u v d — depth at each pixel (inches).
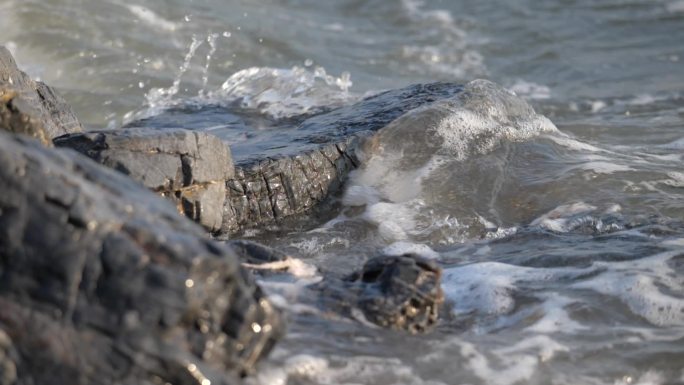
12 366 584.7
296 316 770.8
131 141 885.2
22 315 588.7
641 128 1477.6
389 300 780.0
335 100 1405.0
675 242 977.5
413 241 1016.9
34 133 807.1
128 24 1838.1
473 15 2224.4
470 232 1039.0
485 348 769.6
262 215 1032.8
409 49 2010.3
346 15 2174.0
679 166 1222.9
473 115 1222.9
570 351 776.9
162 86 1662.2
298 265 845.8
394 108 1230.9
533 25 2167.8
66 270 590.2
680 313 842.2
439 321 811.4
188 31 1868.8
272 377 689.6
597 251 951.0
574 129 1455.5
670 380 753.0
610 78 1884.8
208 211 933.2
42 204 597.6
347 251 976.9
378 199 1088.8
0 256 593.9
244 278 646.5
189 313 596.4
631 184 1138.0
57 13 1809.8
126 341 586.6
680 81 1851.6
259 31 1932.8
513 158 1186.6
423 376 724.0
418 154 1150.3
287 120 1318.9
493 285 876.6
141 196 643.5
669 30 2182.6
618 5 2306.8
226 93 1481.3
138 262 592.4
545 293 867.4
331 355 727.1
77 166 640.4
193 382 593.6
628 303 853.8
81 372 584.1
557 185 1128.2
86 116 1542.8
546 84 1861.5
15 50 1724.9
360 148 1131.3
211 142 942.4
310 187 1071.0
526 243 1000.2
